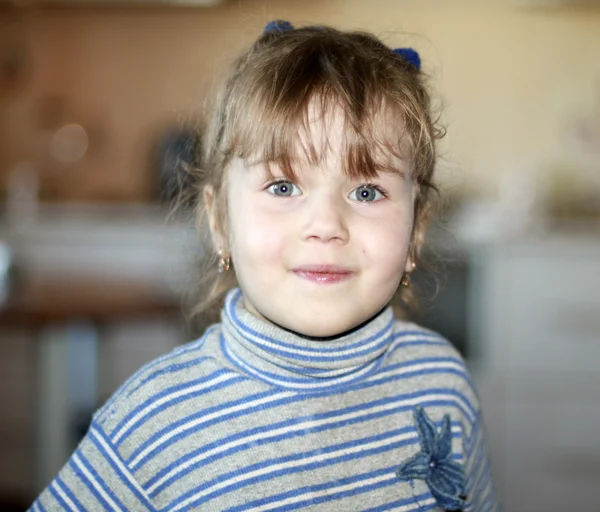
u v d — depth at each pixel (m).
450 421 0.76
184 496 0.66
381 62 0.73
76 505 0.66
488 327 2.41
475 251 2.40
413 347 0.79
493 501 0.85
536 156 2.98
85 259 2.52
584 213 2.82
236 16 2.94
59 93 3.00
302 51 0.71
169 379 0.70
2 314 1.71
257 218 0.67
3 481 2.53
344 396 0.71
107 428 0.68
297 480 0.66
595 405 2.41
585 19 2.94
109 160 3.02
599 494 2.42
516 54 2.95
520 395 2.42
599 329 2.39
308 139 0.65
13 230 2.50
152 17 2.95
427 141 0.73
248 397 0.68
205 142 0.88
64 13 2.96
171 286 2.02
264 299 0.68
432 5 2.91
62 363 2.01
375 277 0.67
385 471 0.70
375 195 0.69
